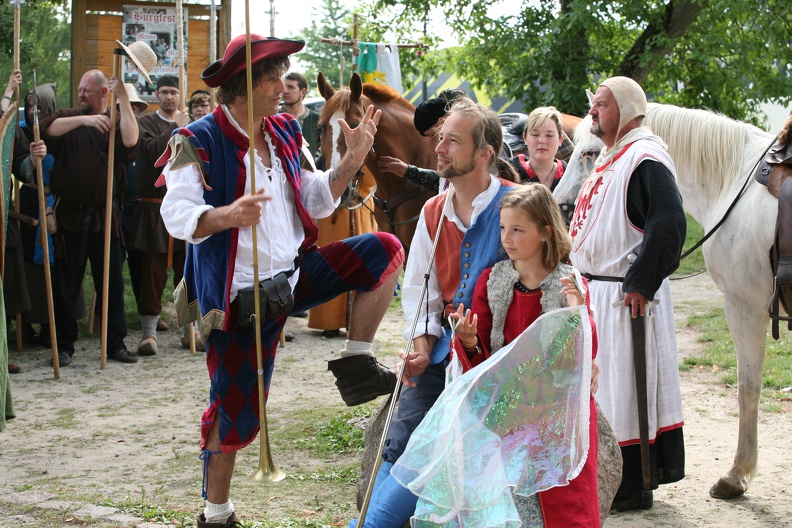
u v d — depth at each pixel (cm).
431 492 298
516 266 322
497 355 311
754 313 487
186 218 342
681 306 1059
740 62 1463
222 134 363
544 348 308
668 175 436
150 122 849
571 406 305
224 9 1082
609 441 363
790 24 1434
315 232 387
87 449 558
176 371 777
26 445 565
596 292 453
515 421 309
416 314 338
